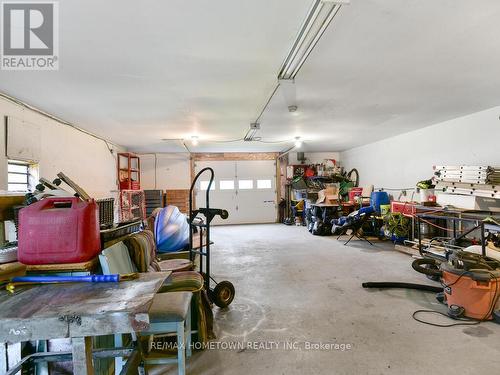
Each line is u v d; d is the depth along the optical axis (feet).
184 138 20.84
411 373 5.94
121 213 21.38
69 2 5.42
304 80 9.69
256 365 6.32
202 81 9.58
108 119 14.67
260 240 20.94
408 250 15.88
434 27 6.54
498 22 6.35
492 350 6.71
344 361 6.40
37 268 4.65
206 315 7.39
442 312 8.74
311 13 5.71
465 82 10.10
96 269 5.13
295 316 8.60
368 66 8.64
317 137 21.29
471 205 13.42
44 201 4.82
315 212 23.77
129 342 6.21
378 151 23.18
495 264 8.52
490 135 13.70
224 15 5.91
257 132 18.94
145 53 7.55
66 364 5.26
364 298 9.89
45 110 12.73
